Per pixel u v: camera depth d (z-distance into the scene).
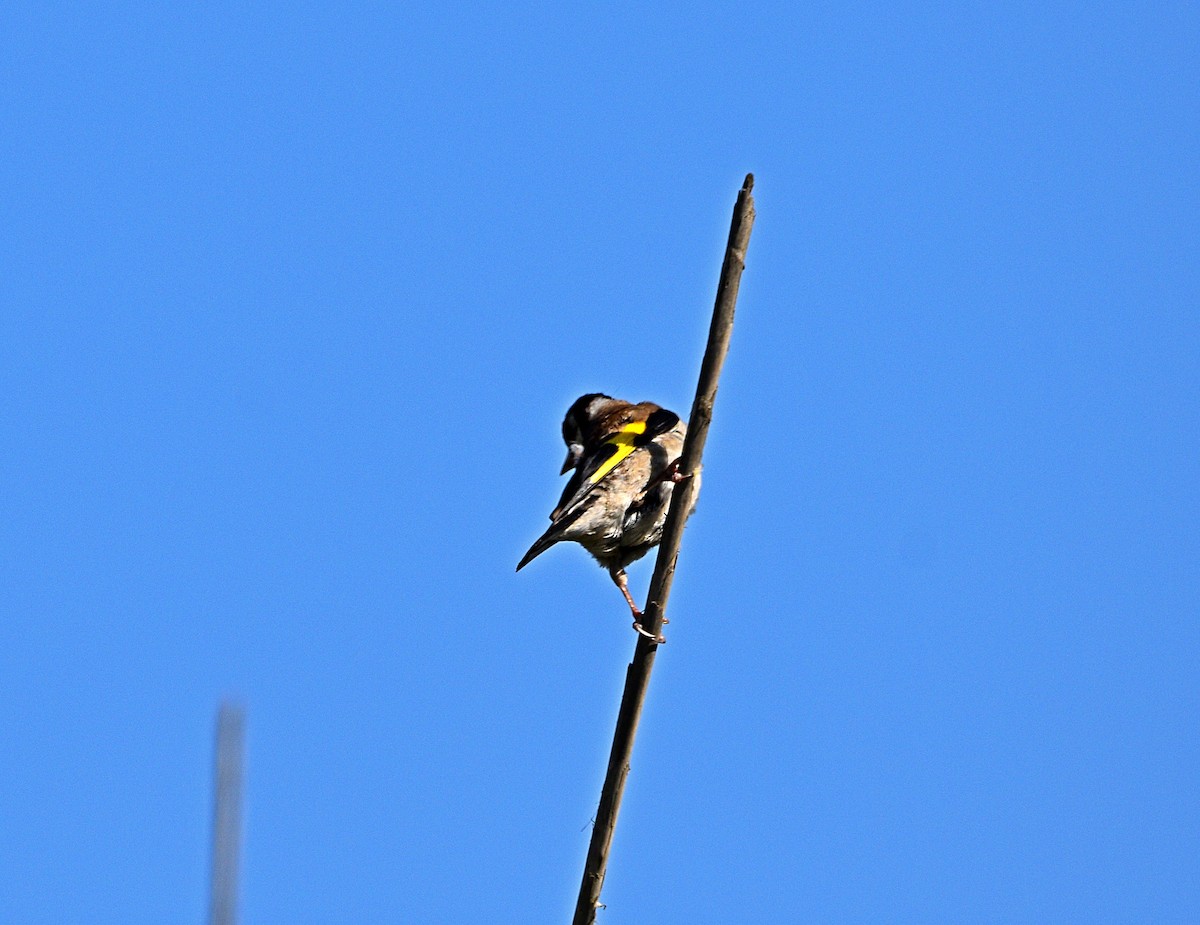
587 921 11.04
